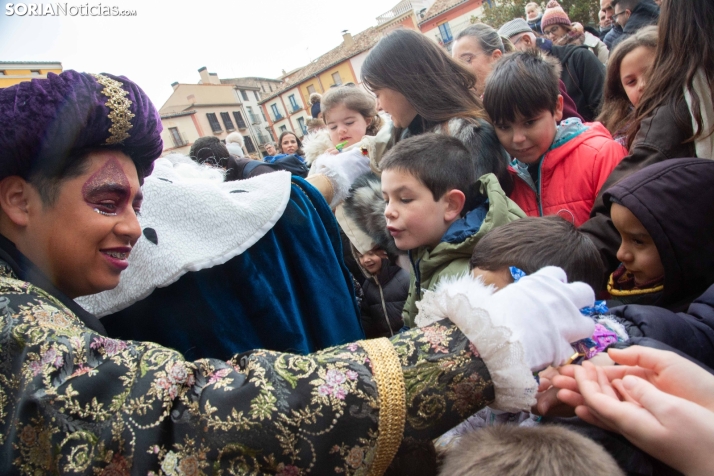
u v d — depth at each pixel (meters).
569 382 0.60
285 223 1.10
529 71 1.40
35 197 0.63
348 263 2.05
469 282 0.65
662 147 1.30
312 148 2.50
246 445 0.51
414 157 1.21
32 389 0.50
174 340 0.94
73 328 0.58
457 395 0.57
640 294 1.12
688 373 0.57
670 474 0.63
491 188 1.20
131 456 0.49
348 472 0.54
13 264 0.64
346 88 2.23
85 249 0.66
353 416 0.53
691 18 1.24
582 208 1.46
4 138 0.57
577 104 2.79
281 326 1.01
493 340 0.56
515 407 0.57
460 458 0.55
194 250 0.90
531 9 4.92
